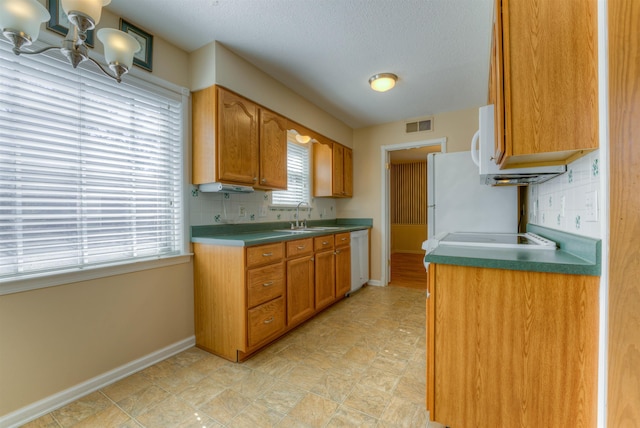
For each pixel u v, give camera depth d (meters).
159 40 2.02
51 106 1.54
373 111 3.52
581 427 1.03
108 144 1.77
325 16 1.81
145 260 1.93
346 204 4.31
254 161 2.40
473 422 1.20
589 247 1.04
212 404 1.54
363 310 3.02
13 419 1.38
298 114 3.01
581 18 1.01
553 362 1.07
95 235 1.72
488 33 1.98
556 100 1.04
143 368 1.91
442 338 1.25
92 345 1.67
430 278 1.27
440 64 2.41
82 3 0.89
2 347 1.36
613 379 0.93
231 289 2.03
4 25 0.84
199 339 2.23
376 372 1.85
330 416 1.45
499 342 1.15
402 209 7.41
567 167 1.37
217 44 2.09
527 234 2.09
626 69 0.91
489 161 1.58
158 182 2.06
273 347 2.21
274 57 2.30
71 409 1.50
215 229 2.43
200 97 2.17
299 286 2.54
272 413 1.47
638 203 0.90
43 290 1.49
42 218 1.51
